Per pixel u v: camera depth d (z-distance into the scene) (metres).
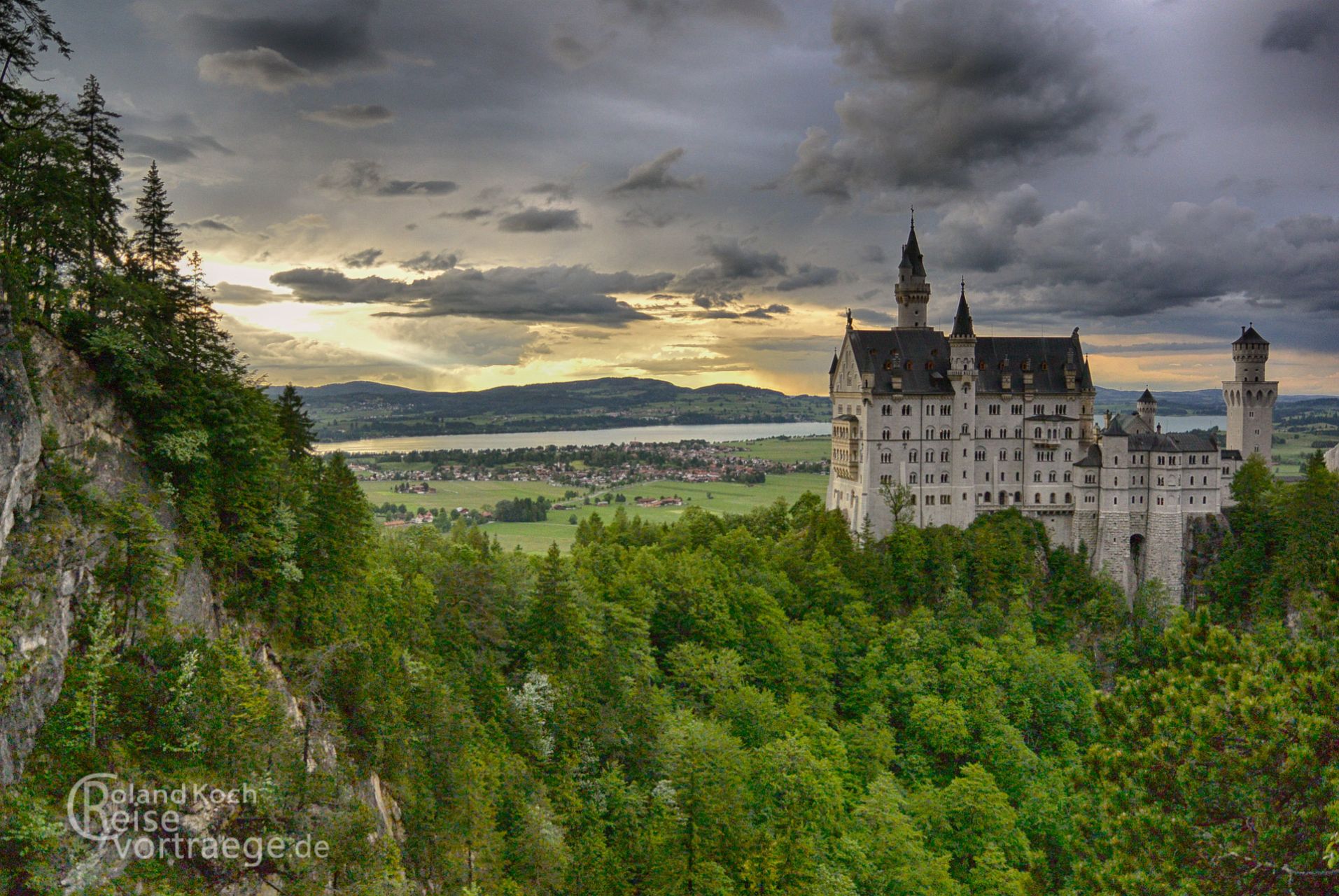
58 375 50.62
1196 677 45.75
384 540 105.12
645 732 88.88
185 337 59.69
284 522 64.12
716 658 116.75
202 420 58.88
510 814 70.62
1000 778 117.62
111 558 48.94
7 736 40.72
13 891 38.72
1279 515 167.62
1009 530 174.62
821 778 94.94
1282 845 37.62
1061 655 143.50
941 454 178.38
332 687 62.84
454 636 85.50
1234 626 165.62
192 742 47.62
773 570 156.75
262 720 51.28
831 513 171.88
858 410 178.12
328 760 56.94
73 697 44.41
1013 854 98.50
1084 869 45.28
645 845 76.00
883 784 97.38
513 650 96.19
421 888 58.94
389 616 78.25
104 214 57.62
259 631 59.72
